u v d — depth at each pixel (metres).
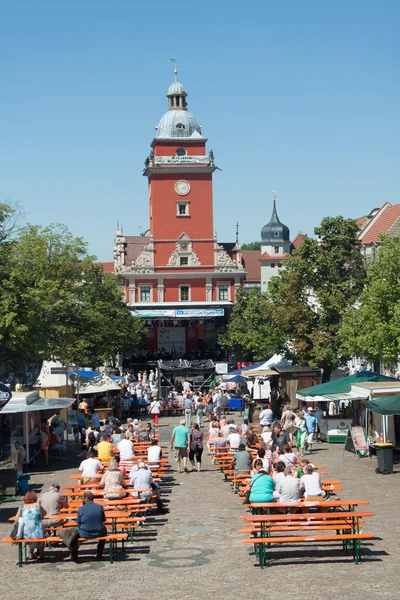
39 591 15.85
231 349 95.56
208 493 28.16
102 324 65.31
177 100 112.06
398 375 58.94
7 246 43.28
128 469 28.72
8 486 28.11
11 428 34.28
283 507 19.84
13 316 38.94
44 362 47.09
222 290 110.31
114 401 57.59
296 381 52.94
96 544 19.88
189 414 51.72
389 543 18.83
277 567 16.94
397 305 41.81
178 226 109.94
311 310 54.25
